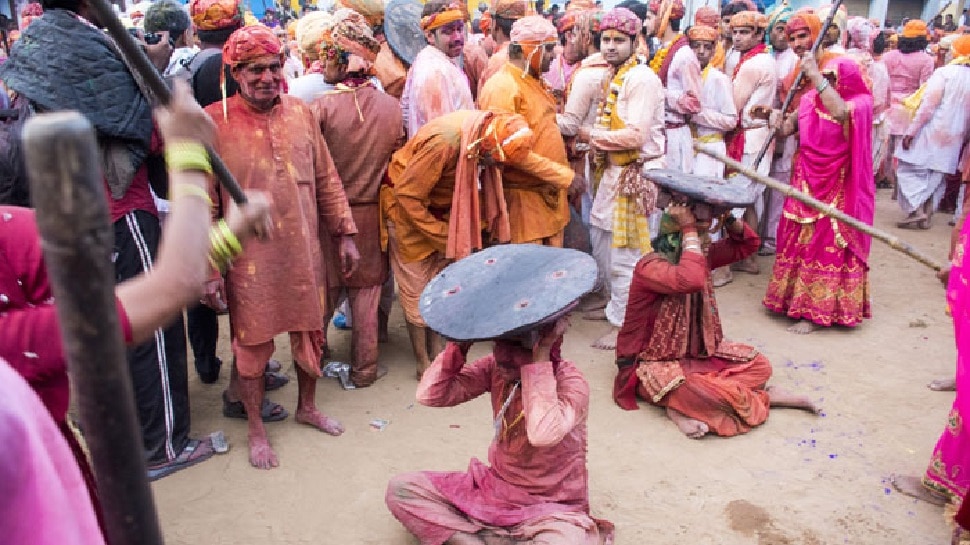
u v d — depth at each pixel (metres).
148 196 3.42
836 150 4.93
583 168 5.73
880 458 3.73
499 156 4.07
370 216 4.33
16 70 3.01
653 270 3.93
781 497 3.43
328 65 4.22
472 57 6.76
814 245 5.13
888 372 4.67
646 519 3.28
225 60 3.38
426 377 2.96
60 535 0.85
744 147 6.42
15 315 1.25
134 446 0.87
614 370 4.72
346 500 3.48
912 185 7.71
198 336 4.48
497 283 2.62
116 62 3.12
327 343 5.11
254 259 3.52
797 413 4.18
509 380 2.78
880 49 9.97
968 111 7.26
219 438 3.92
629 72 4.76
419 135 4.12
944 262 6.81
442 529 2.89
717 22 6.38
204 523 3.31
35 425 0.87
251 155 3.47
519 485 2.91
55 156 0.75
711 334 4.14
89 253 0.79
